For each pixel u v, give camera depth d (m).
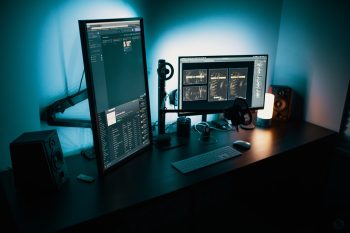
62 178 1.58
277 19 2.54
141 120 1.89
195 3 2.17
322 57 2.29
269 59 2.63
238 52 2.47
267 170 2.54
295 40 2.46
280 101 2.46
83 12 1.79
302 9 2.37
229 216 2.62
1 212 1.67
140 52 1.82
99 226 1.60
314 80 2.38
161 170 1.73
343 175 2.35
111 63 1.63
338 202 2.44
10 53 1.62
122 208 1.41
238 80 2.20
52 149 1.50
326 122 2.37
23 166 1.44
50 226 1.29
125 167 1.76
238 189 2.80
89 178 1.62
